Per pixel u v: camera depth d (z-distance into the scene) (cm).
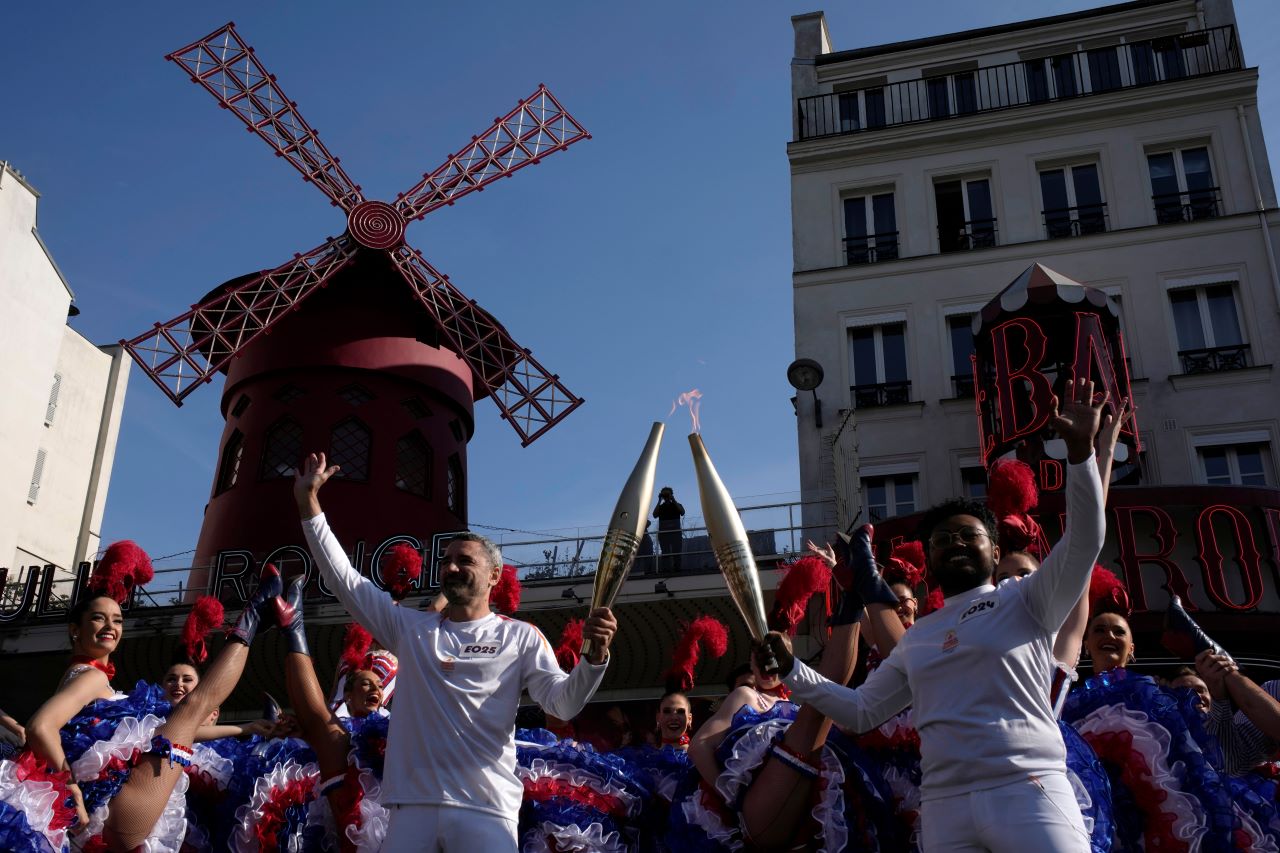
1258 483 1727
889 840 489
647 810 543
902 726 503
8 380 2589
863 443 1856
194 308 2133
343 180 2266
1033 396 1532
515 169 2412
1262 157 1895
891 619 490
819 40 2225
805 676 425
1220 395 1767
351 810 512
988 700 386
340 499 1992
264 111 2261
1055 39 2103
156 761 489
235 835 525
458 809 422
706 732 525
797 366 1761
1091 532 381
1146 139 1952
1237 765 553
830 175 2059
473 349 2283
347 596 470
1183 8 2066
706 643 662
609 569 441
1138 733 488
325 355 2114
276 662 1689
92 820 482
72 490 2880
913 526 1520
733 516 450
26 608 1819
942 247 1997
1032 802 369
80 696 493
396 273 2220
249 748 553
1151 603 1488
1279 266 1819
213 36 2280
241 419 2120
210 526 2042
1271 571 1477
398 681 451
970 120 2019
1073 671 436
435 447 2170
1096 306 1589
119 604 544
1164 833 474
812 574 507
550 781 534
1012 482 519
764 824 488
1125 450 1570
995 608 401
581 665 432
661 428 473
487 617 464
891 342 1934
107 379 3078
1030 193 1970
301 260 2172
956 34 2131
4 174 2591
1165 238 1877
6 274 2584
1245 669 1449
